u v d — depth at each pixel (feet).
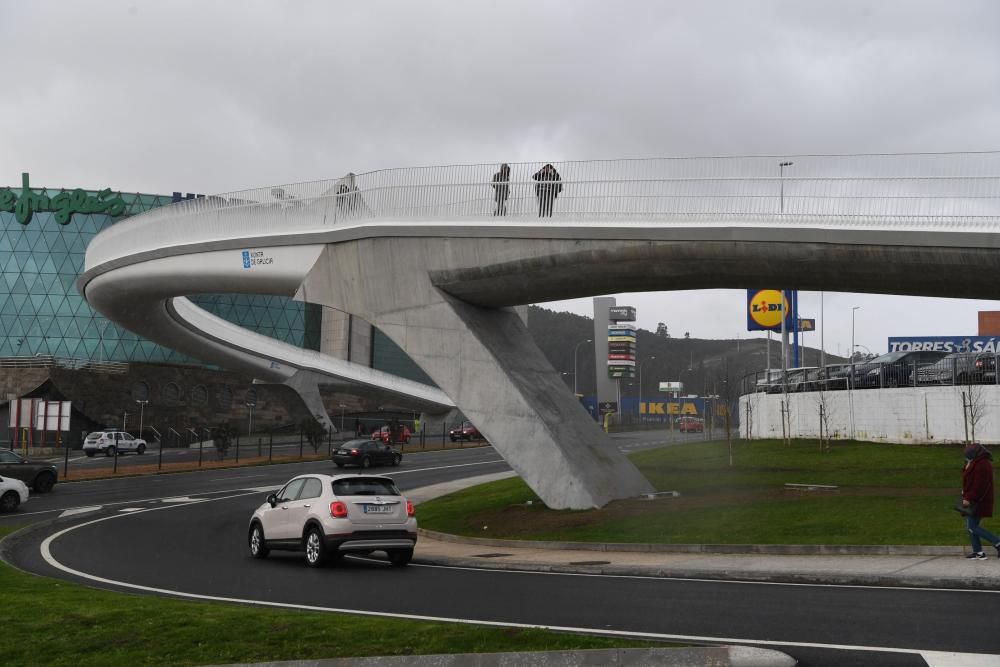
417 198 90.22
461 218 86.69
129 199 333.01
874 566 45.65
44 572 53.83
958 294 72.90
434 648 27.50
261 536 61.62
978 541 46.78
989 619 32.14
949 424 112.78
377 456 165.68
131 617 32.58
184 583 48.60
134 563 58.70
